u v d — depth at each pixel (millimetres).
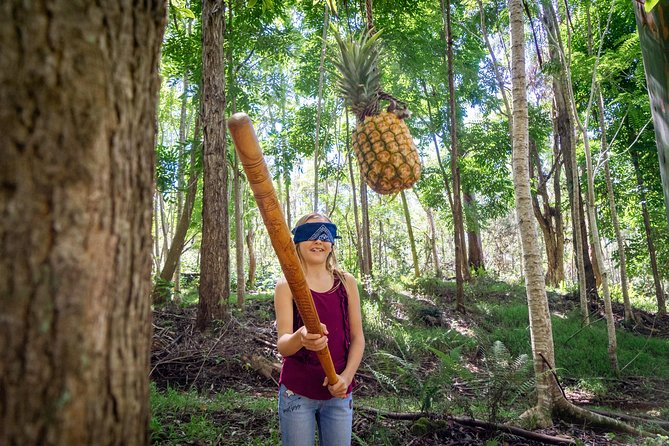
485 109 14664
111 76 882
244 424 4176
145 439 976
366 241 12938
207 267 7809
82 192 833
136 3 938
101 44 866
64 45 824
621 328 11062
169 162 10148
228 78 10117
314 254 2301
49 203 807
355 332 2340
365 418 4324
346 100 4395
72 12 834
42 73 805
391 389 5781
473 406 4777
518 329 9281
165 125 19875
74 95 830
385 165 4035
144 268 973
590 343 9266
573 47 12273
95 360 852
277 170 14008
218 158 8055
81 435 833
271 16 10203
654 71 2145
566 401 4660
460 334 8531
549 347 4684
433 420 4211
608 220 14891
